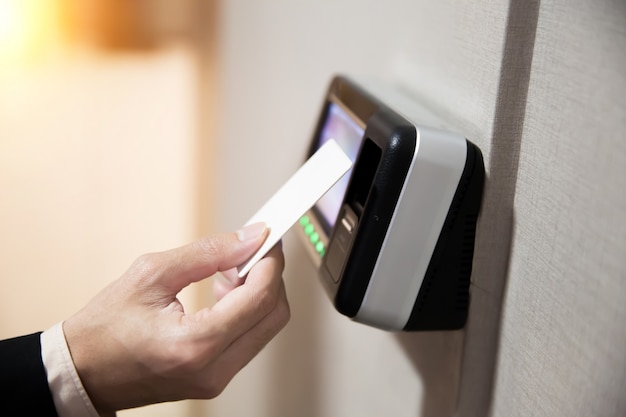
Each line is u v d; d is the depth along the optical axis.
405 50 0.72
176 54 0.87
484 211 0.51
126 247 0.95
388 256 0.51
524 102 0.48
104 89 0.88
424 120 0.53
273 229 0.52
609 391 0.38
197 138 0.90
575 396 0.41
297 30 0.86
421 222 0.51
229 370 0.53
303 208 0.50
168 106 0.89
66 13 0.85
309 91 0.88
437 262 0.52
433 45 0.62
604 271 0.38
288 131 0.89
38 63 0.87
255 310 0.50
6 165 0.91
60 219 0.93
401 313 0.53
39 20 0.85
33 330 0.98
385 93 0.63
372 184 0.51
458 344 0.56
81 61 0.87
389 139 0.50
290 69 0.87
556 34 0.44
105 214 0.93
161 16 0.85
